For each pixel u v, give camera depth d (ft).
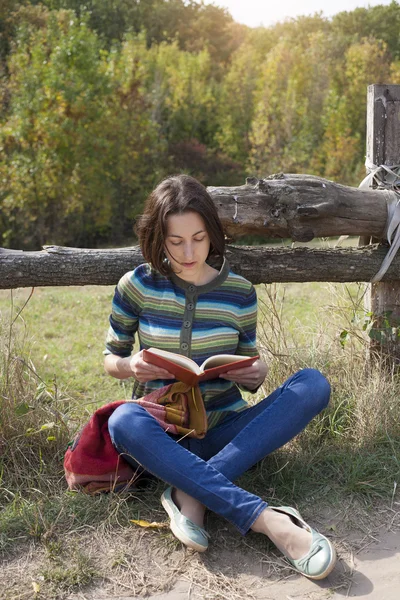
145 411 7.71
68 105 48.26
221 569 7.16
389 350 11.10
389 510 8.26
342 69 74.28
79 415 10.91
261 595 6.71
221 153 72.59
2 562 7.34
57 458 9.57
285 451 9.51
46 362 15.70
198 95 74.38
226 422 8.51
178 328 8.23
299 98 66.28
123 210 55.36
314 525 7.97
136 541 7.64
